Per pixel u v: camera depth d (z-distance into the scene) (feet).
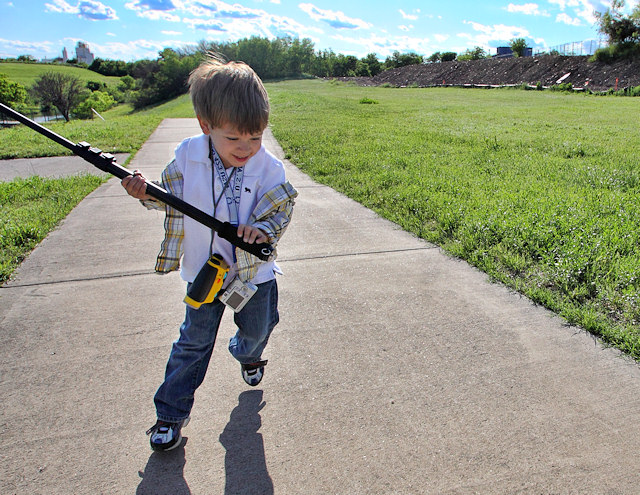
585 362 8.17
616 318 9.23
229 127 5.31
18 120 5.64
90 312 9.84
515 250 12.05
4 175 22.61
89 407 7.24
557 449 6.43
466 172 20.63
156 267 6.25
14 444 6.55
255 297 6.43
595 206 14.70
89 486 5.93
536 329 9.13
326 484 5.95
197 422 6.97
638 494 5.77
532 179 18.93
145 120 47.21
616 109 58.49
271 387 7.68
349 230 14.53
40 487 5.91
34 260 12.35
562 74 127.75
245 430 6.81
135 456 6.39
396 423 6.91
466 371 8.00
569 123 41.88
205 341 6.43
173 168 6.02
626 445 6.48
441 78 162.09
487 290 10.64
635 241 11.97
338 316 9.70
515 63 147.13
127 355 8.45
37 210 15.99
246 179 5.96
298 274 11.57
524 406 7.20
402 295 10.48
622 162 22.58
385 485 5.93
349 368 8.11
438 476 6.05
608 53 122.52
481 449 6.44
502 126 39.32
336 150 26.55
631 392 7.45
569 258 10.93
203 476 6.08
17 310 9.89
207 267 5.85
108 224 15.14
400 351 8.55
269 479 6.03
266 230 5.83
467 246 12.55
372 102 71.26
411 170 20.92
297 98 70.49
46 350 8.59
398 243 13.46
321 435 6.72
